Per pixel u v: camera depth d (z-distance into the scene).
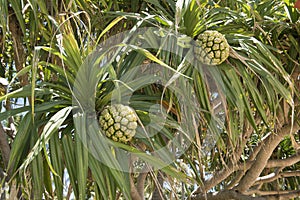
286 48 4.00
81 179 2.81
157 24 3.45
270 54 3.46
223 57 3.29
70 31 3.08
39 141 2.80
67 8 3.28
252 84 3.41
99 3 4.19
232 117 3.45
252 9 3.68
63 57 3.03
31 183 2.98
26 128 2.96
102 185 2.86
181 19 3.40
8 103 4.01
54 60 3.57
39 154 2.82
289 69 3.91
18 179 2.88
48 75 3.29
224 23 3.78
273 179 4.79
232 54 3.40
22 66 3.98
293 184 5.42
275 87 3.41
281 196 4.68
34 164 2.81
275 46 3.89
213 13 3.61
